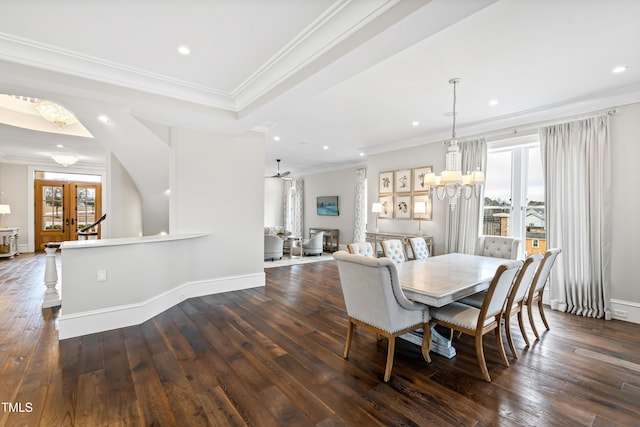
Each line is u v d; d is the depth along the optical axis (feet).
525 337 9.09
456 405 6.30
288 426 5.67
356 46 6.74
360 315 7.88
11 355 8.25
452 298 7.71
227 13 6.72
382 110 13.53
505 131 14.79
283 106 10.43
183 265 13.39
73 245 9.34
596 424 5.77
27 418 5.78
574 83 10.59
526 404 6.35
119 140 13.56
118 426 5.65
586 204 12.11
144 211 18.02
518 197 14.87
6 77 8.15
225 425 5.70
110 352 8.51
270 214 38.17
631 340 9.57
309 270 20.04
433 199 17.95
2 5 6.39
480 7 5.39
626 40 7.93
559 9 6.67
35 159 25.98
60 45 8.02
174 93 10.61
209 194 14.30
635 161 11.19
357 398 6.53
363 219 27.45
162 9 6.56
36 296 13.56
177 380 7.16
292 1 6.32
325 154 24.23
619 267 11.55
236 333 9.92
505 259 12.79
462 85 10.81
